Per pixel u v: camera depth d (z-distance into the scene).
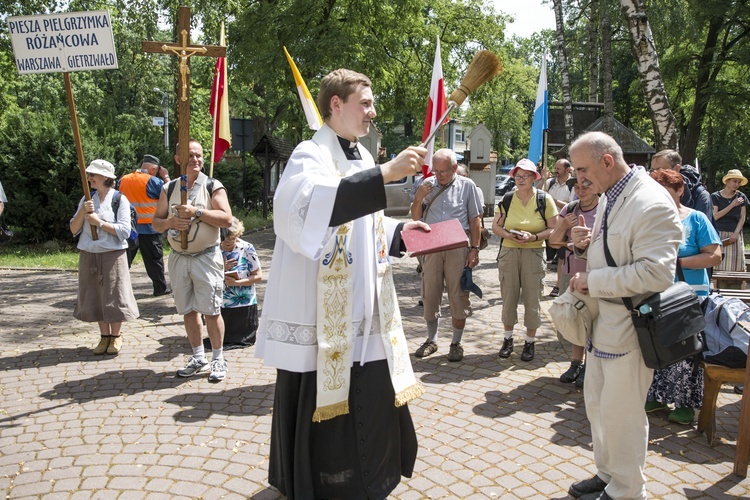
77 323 6.66
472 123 41.69
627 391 2.78
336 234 2.51
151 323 6.64
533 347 5.46
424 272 5.43
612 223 2.76
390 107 19.88
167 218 4.68
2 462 3.44
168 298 7.99
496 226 5.43
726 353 3.70
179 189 4.65
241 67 16.53
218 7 14.60
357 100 2.56
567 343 5.75
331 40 14.52
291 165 2.49
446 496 3.13
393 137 43.88
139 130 20.28
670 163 4.60
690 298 2.71
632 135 17.53
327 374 2.53
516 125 41.22
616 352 2.78
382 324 2.68
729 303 3.81
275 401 2.83
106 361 5.30
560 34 15.95
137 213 7.79
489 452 3.63
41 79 19.20
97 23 4.66
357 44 14.87
